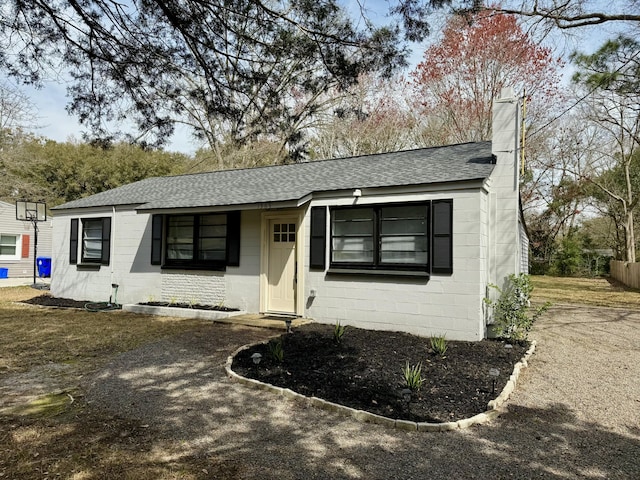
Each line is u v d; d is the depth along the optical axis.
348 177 9.07
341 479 2.86
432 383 4.80
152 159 32.66
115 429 3.61
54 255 13.17
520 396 4.68
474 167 7.73
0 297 13.16
